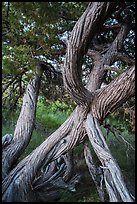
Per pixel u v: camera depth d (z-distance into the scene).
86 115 4.61
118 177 3.71
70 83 4.22
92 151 6.31
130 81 4.12
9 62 3.41
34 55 4.29
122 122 6.03
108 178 3.79
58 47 5.77
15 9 3.67
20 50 3.61
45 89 6.83
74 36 3.77
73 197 4.94
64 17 5.37
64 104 7.33
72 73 4.06
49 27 3.99
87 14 3.64
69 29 5.78
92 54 5.88
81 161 6.36
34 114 5.56
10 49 3.55
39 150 4.72
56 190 5.04
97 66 5.69
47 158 4.71
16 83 6.38
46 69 6.07
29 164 4.64
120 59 6.05
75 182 5.46
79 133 4.65
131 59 5.78
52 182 5.15
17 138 5.23
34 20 3.51
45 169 5.40
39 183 4.98
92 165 4.77
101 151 4.11
